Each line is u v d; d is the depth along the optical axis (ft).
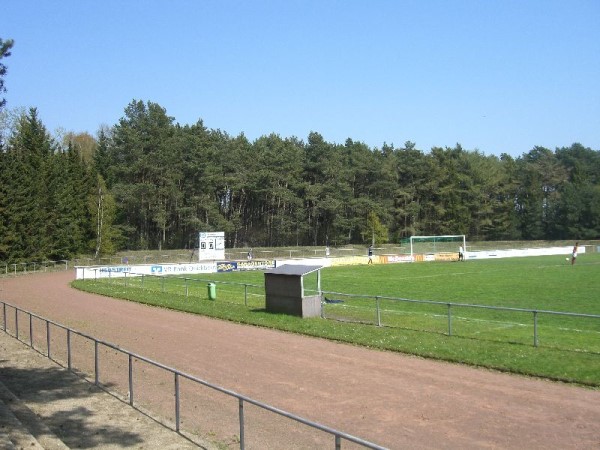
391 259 252.62
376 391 49.83
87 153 377.30
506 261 244.22
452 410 44.21
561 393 48.21
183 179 319.06
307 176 366.02
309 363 60.80
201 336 77.51
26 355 64.64
